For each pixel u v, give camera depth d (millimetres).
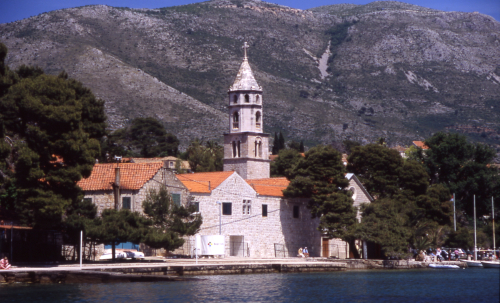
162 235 69750
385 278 72875
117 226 67312
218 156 154000
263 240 90125
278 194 93562
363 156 105562
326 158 93438
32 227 68938
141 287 59406
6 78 64875
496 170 128750
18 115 64188
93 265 65875
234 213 86625
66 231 67875
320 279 70375
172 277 64000
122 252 75750
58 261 70812
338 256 99000
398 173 105125
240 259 81250
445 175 127000
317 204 93250
